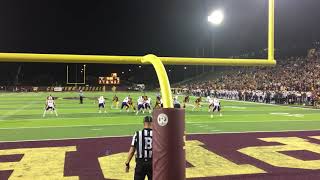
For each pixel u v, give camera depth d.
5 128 14.73
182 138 3.05
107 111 23.22
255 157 9.27
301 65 39.97
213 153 9.70
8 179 7.29
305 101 29.70
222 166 8.38
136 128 14.63
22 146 10.54
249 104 30.72
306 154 9.64
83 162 8.62
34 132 13.50
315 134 12.99
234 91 39.69
